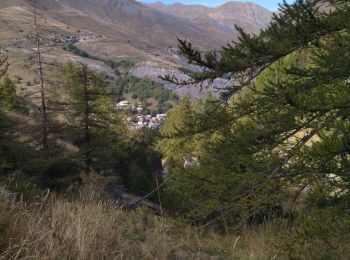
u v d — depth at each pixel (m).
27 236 3.94
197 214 7.00
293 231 6.01
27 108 31.92
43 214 4.88
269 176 6.04
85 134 25.94
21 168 22.06
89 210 5.80
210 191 6.83
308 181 5.76
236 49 5.86
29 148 24.14
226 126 6.66
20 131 24.98
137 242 5.60
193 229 7.59
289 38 5.70
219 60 5.84
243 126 6.81
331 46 5.91
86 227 4.65
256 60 5.85
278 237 6.72
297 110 5.52
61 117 30.67
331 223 5.10
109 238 4.84
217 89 6.44
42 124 24.88
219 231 8.04
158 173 33.12
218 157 6.79
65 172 25.28
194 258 5.74
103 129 27.72
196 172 7.01
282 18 5.85
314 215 5.48
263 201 6.21
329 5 6.21
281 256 6.12
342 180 5.56
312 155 5.21
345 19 5.43
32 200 6.16
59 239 4.30
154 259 5.00
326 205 5.66
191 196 7.27
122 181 29.20
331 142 5.08
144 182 28.08
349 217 5.27
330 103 5.04
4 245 3.82
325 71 5.77
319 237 5.27
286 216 8.41
